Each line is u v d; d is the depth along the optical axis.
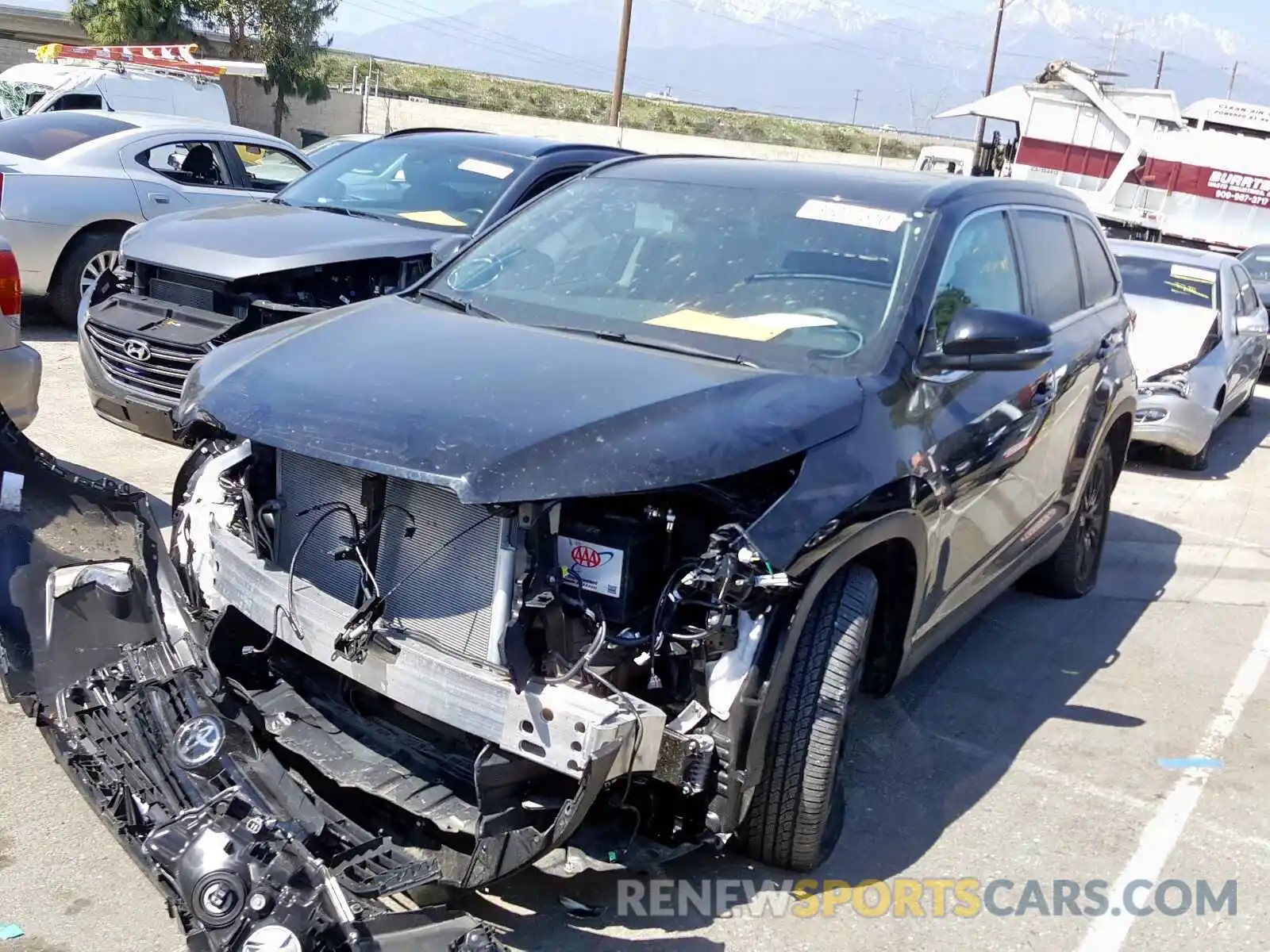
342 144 13.26
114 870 3.25
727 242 4.13
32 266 9.30
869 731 4.55
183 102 15.38
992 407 4.15
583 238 4.34
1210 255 10.84
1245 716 5.02
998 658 5.41
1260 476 9.93
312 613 3.15
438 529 3.03
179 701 3.23
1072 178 25.20
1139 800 4.21
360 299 6.71
